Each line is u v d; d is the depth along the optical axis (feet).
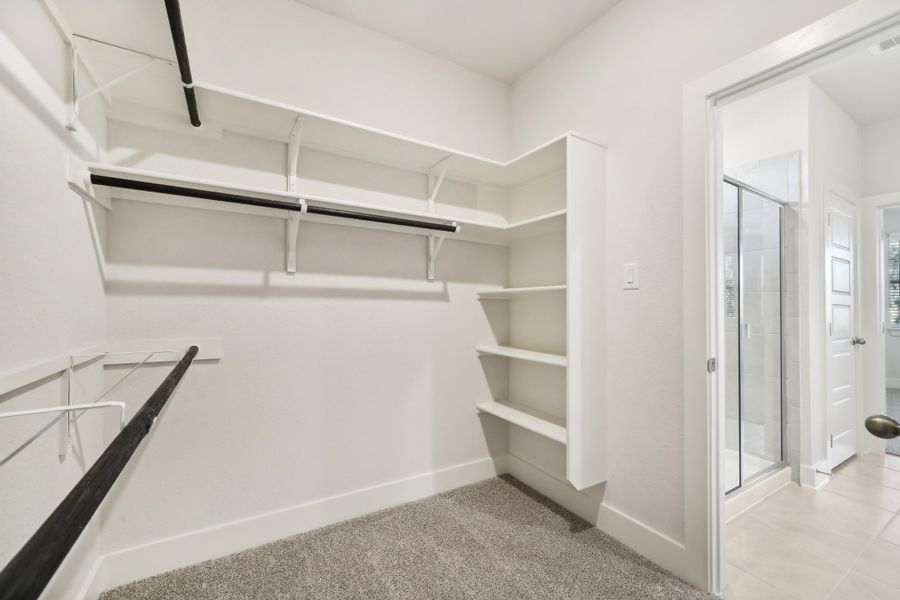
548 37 7.02
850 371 9.36
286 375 6.06
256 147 5.82
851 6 3.78
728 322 8.02
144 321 5.09
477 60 7.71
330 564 5.31
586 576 5.10
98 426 4.62
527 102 8.02
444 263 7.65
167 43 3.78
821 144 8.46
